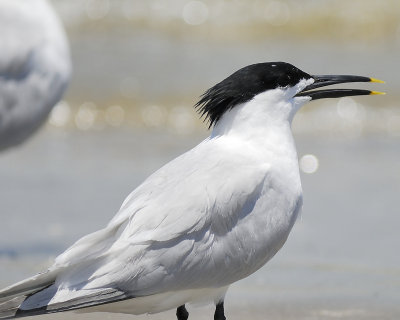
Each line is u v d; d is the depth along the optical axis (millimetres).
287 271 11156
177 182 8016
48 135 19516
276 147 8406
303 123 20562
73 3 26859
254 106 8414
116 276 7531
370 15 26859
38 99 10797
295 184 8430
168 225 7707
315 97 8828
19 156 17344
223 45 25797
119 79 22969
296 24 26781
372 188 15391
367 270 11188
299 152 18125
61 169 16359
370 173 16500
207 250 7875
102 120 20938
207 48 25484
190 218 7785
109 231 7574
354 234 12766
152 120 21031
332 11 27031
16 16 10609
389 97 21812
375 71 23391
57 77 10867
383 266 11352
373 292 10352
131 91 22297
